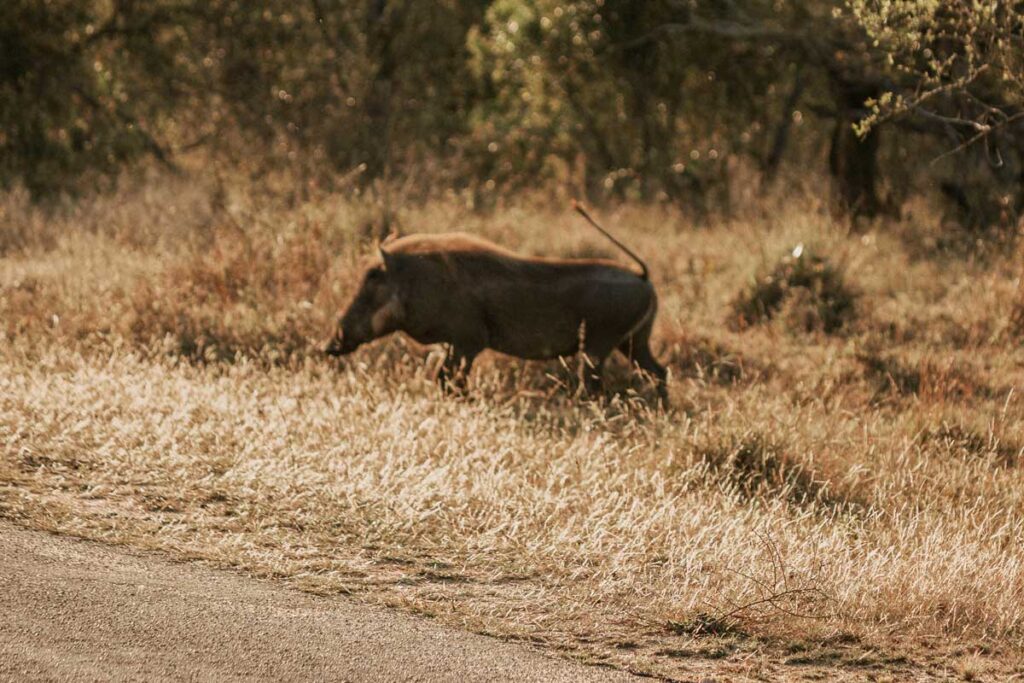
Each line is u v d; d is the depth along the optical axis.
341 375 31.92
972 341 37.78
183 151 64.94
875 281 43.44
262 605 17.12
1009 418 30.69
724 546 20.38
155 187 54.28
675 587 18.92
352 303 31.39
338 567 19.14
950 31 33.25
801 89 63.09
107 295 37.22
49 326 35.22
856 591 18.70
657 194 59.75
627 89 62.94
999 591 18.91
